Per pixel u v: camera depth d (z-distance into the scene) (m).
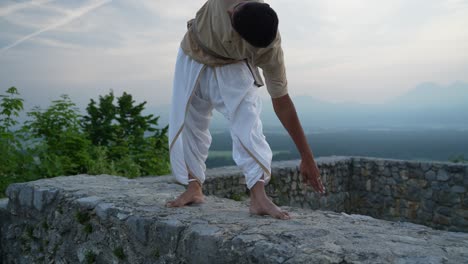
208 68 2.23
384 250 1.62
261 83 2.23
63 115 6.30
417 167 7.50
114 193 3.04
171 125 2.38
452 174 7.11
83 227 2.79
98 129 7.56
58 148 6.08
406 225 2.19
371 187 8.03
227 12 1.92
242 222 2.09
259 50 1.98
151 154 7.38
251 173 2.14
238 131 2.12
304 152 2.26
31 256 3.32
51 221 3.11
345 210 8.05
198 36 2.18
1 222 3.68
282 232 1.88
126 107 8.00
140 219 2.33
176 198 2.69
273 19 1.81
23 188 3.44
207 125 2.49
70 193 3.05
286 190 6.66
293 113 2.21
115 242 2.53
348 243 1.71
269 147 2.19
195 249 1.98
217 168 6.23
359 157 8.30
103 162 6.32
